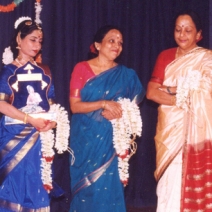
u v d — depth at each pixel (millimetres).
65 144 4141
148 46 5664
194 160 4109
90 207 4227
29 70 4105
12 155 4031
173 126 4168
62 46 5336
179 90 4004
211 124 4125
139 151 5648
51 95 4219
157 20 5691
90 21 5434
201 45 5660
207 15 5680
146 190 5695
